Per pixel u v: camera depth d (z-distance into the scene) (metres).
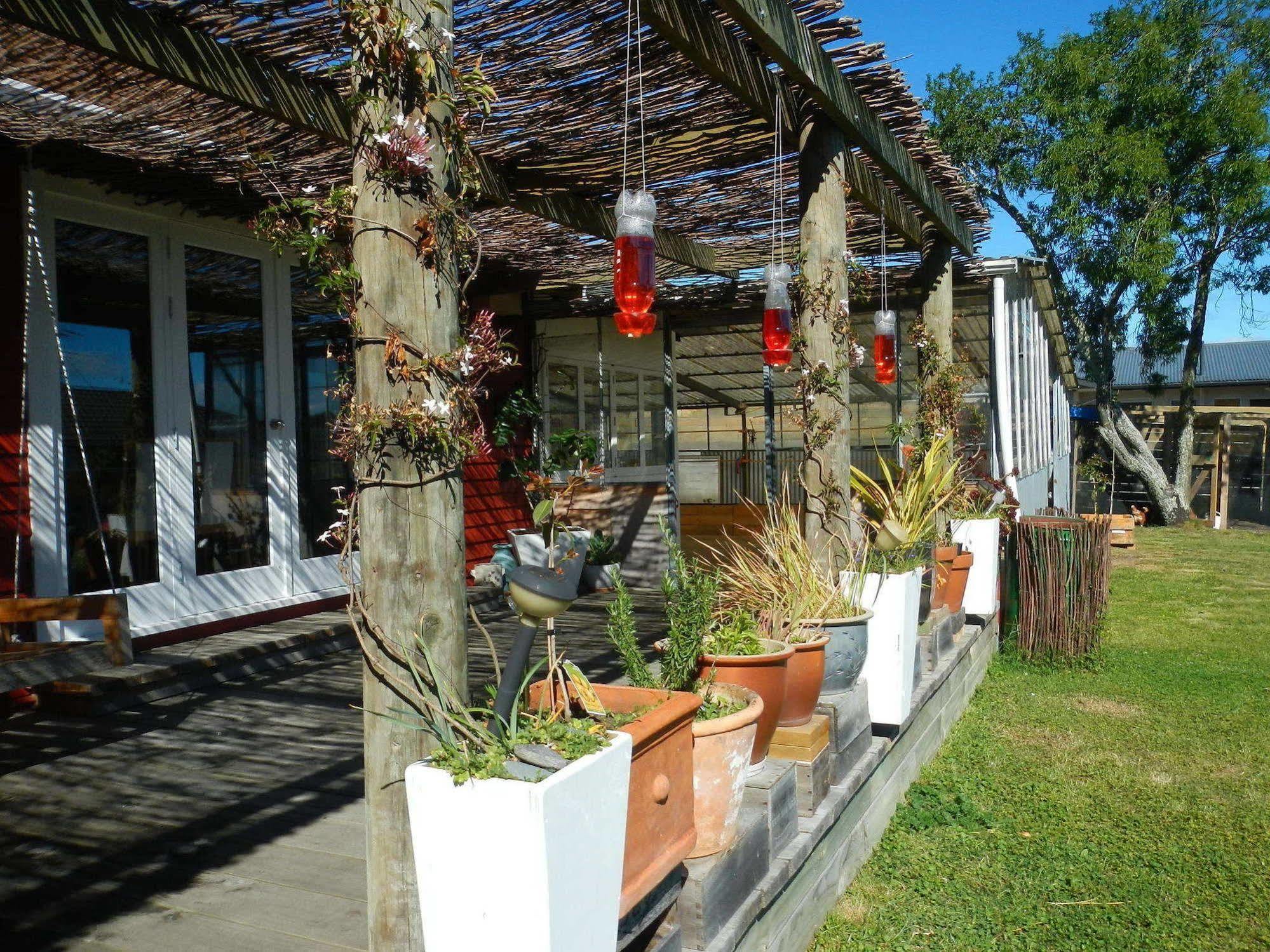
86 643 3.41
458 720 1.71
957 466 6.28
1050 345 13.83
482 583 7.58
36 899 2.55
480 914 1.56
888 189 5.56
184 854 2.83
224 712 4.35
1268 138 16.64
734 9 3.07
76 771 3.55
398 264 1.75
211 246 5.62
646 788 1.98
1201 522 18.06
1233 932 3.16
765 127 4.40
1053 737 5.25
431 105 1.81
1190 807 4.23
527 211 4.93
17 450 4.56
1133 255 16.58
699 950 2.18
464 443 1.78
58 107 4.09
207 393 5.62
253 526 5.90
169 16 2.99
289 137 4.25
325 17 3.07
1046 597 6.85
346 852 2.85
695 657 2.54
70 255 4.86
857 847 3.54
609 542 9.14
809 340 4.32
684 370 11.46
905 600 3.89
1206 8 17.02
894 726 3.96
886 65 4.11
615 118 4.10
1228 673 6.70
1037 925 3.19
